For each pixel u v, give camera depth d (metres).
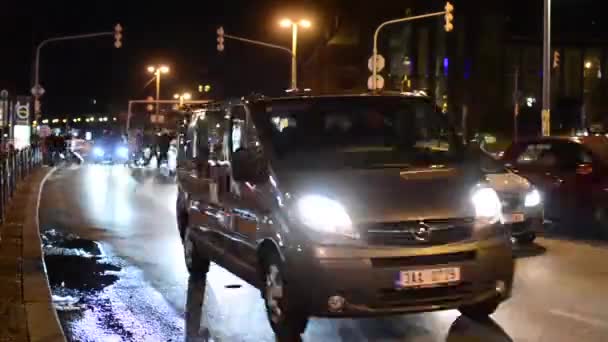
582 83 64.50
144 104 69.12
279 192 6.24
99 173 29.92
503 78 60.31
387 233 5.77
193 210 8.98
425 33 59.09
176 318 7.21
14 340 6.03
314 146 6.83
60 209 16.56
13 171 18.03
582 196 12.27
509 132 59.72
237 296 8.12
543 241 11.57
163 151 33.03
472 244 5.91
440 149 7.12
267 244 6.47
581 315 7.06
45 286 8.15
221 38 36.00
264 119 7.00
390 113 7.27
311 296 5.78
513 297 7.81
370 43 62.06
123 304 7.77
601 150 12.42
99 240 12.11
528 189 10.65
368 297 5.70
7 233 12.25
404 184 6.13
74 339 6.48
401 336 6.46
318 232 5.80
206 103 8.81
